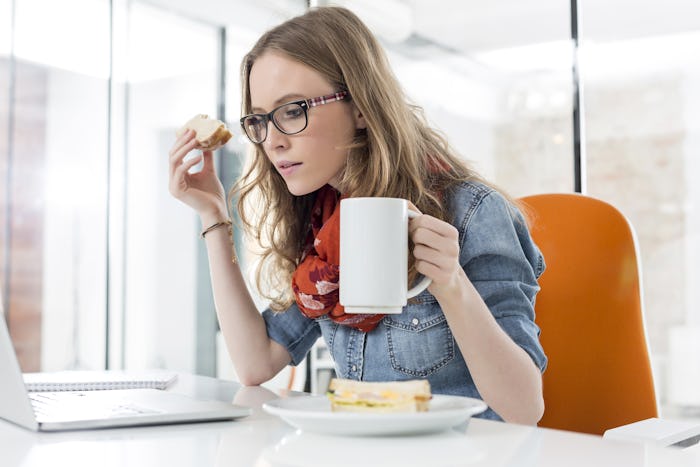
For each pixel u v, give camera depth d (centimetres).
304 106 113
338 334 125
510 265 113
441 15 297
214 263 134
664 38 286
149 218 429
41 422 69
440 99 299
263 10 373
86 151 441
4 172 470
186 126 133
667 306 301
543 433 67
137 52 414
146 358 437
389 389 66
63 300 467
